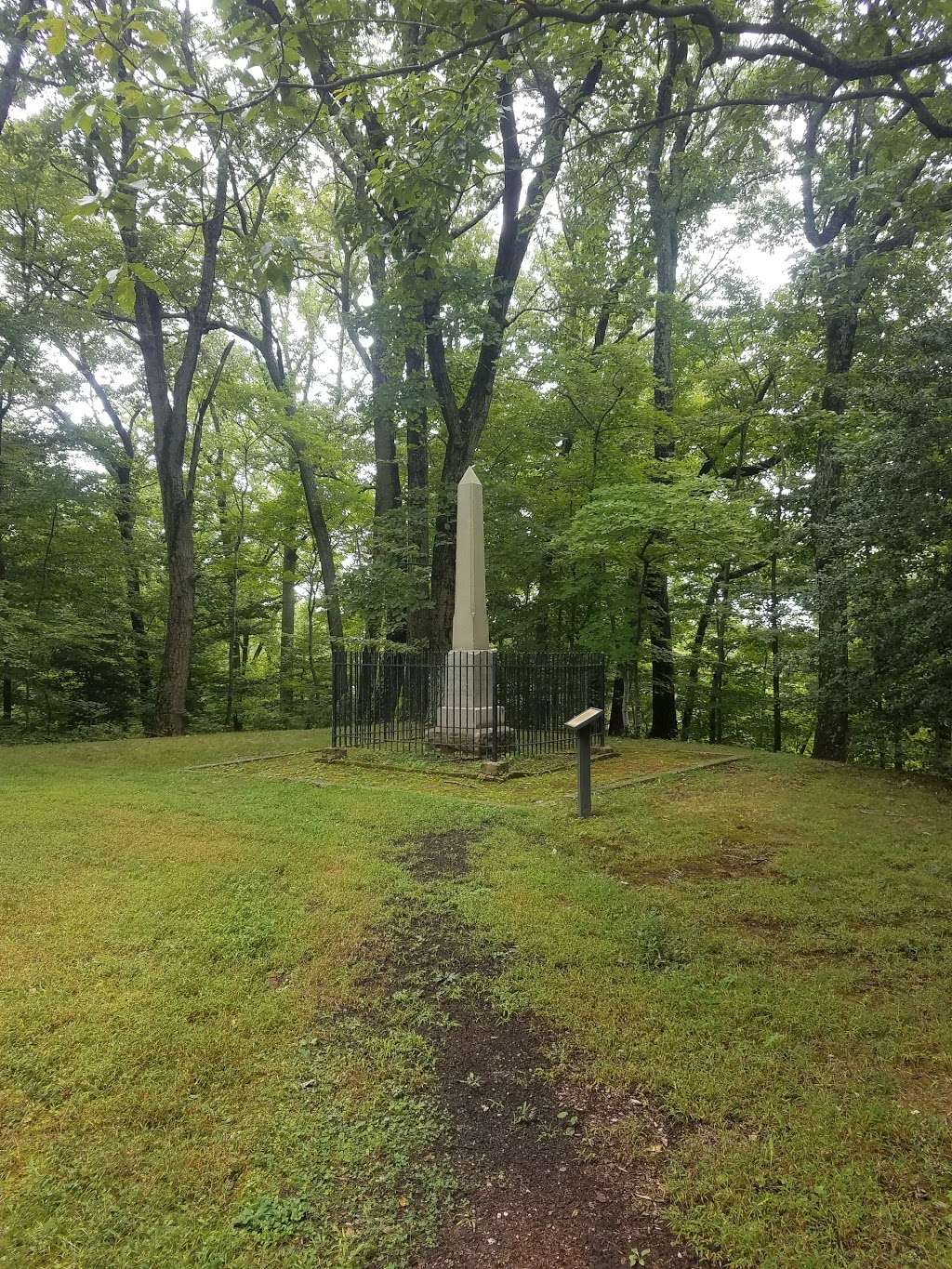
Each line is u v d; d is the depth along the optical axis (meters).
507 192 12.61
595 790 8.00
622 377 13.98
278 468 21.78
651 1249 2.07
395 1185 2.31
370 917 4.34
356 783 8.45
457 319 12.11
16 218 15.38
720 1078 2.78
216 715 21.33
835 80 6.64
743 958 3.82
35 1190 2.25
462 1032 3.17
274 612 23.58
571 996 3.41
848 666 9.91
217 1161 2.39
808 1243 2.05
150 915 4.30
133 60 3.26
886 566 8.70
